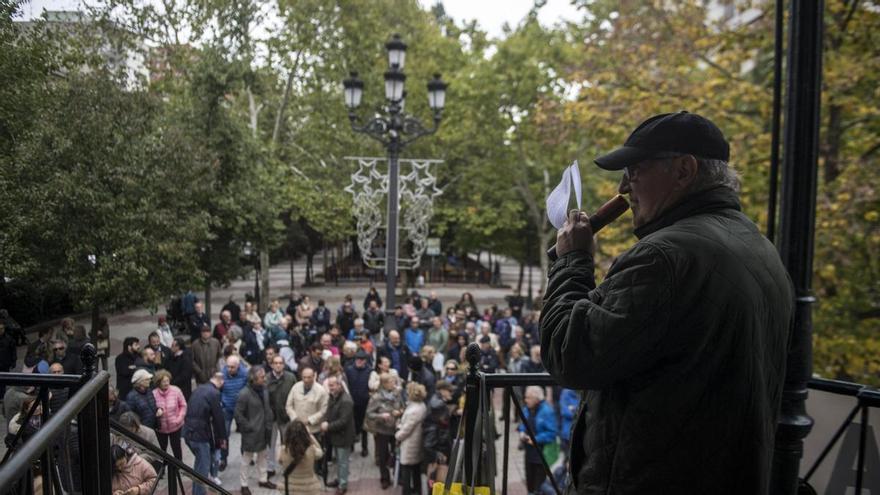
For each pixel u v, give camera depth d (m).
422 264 38.72
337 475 8.90
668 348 1.33
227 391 8.26
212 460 7.36
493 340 12.53
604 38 12.26
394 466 9.05
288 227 31.41
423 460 7.82
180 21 10.91
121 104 5.96
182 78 12.41
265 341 12.78
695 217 1.45
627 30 11.91
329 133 23.83
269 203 15.75
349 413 8.54
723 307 1.31
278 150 22.62
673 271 1.31
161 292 6.66
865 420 2.28
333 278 37.19
